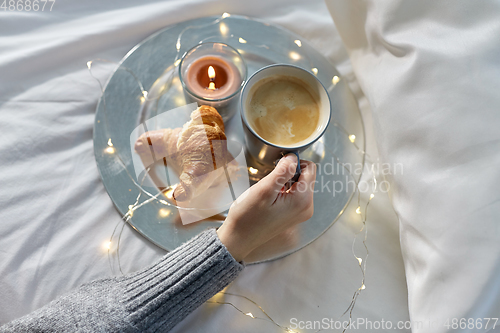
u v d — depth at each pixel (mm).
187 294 494
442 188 486
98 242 545
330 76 603
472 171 477
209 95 571
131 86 586
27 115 574
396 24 526
